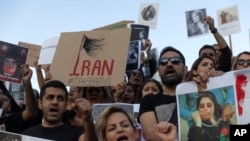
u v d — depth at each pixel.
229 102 2.71
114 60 4.35
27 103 4.08
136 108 3.92
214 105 2.77
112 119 2.60
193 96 2.86
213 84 2.80
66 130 3.37
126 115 2.65
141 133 3.55
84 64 4.43
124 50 4.38
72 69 4.45
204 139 2.74
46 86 3.48
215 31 4.78
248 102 2.66
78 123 3.96
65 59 4.54
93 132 2.85
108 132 2.58
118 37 4.46
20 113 4.14
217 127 2.72
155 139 3.06
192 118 2.82
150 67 5.84
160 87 4.38
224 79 2.77
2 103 4.86
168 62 3.53
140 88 4.48
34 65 5.58
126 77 5.72
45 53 5.49
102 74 4.32
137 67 5.16
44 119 3.46
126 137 2.57
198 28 6.22
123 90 4.25
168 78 3.47
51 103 3.39
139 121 3.35
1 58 5.33
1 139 2.76
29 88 4.09
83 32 4.63
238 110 2.67
